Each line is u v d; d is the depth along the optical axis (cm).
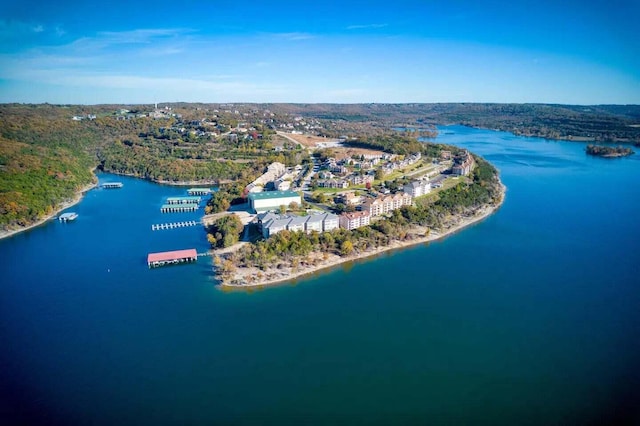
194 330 17412
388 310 18850
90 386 14338
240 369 15075
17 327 17675
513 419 12888
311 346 16350
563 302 19525
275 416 13012
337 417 12938
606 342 16575
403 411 13175
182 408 13362
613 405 13425
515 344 16450
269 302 19538
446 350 16088
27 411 13312
